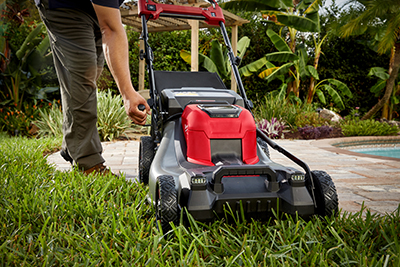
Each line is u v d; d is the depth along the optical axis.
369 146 9.88
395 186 3.74
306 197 2.14
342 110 15.20
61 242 1.92
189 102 2.89
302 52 13.34
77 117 3.24
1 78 9.52
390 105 15.88
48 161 4.98
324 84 14.52
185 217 2.06
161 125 2.98
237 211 2.07
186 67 12.52
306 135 9.52
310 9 12.65
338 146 8.98
